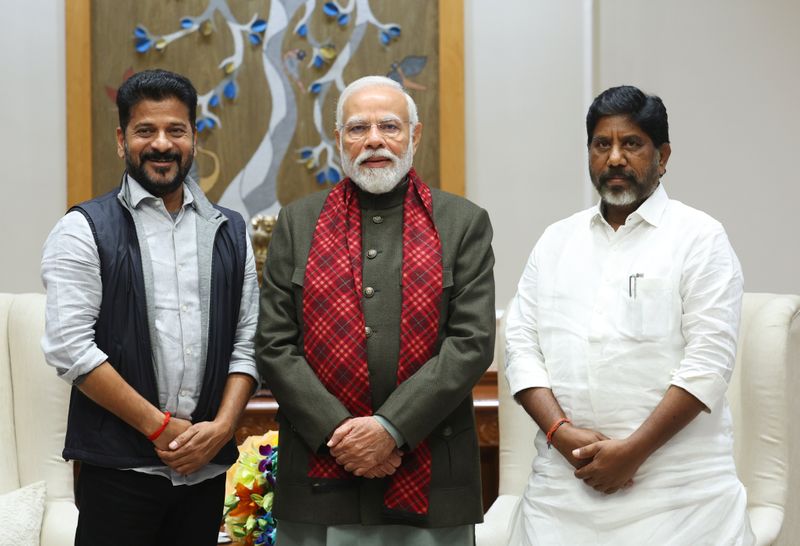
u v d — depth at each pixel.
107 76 4.42
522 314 2.72
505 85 4.49
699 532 2.42
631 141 2.57
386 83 2.71
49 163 4.42
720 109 4.38
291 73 4.46
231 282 2.71
